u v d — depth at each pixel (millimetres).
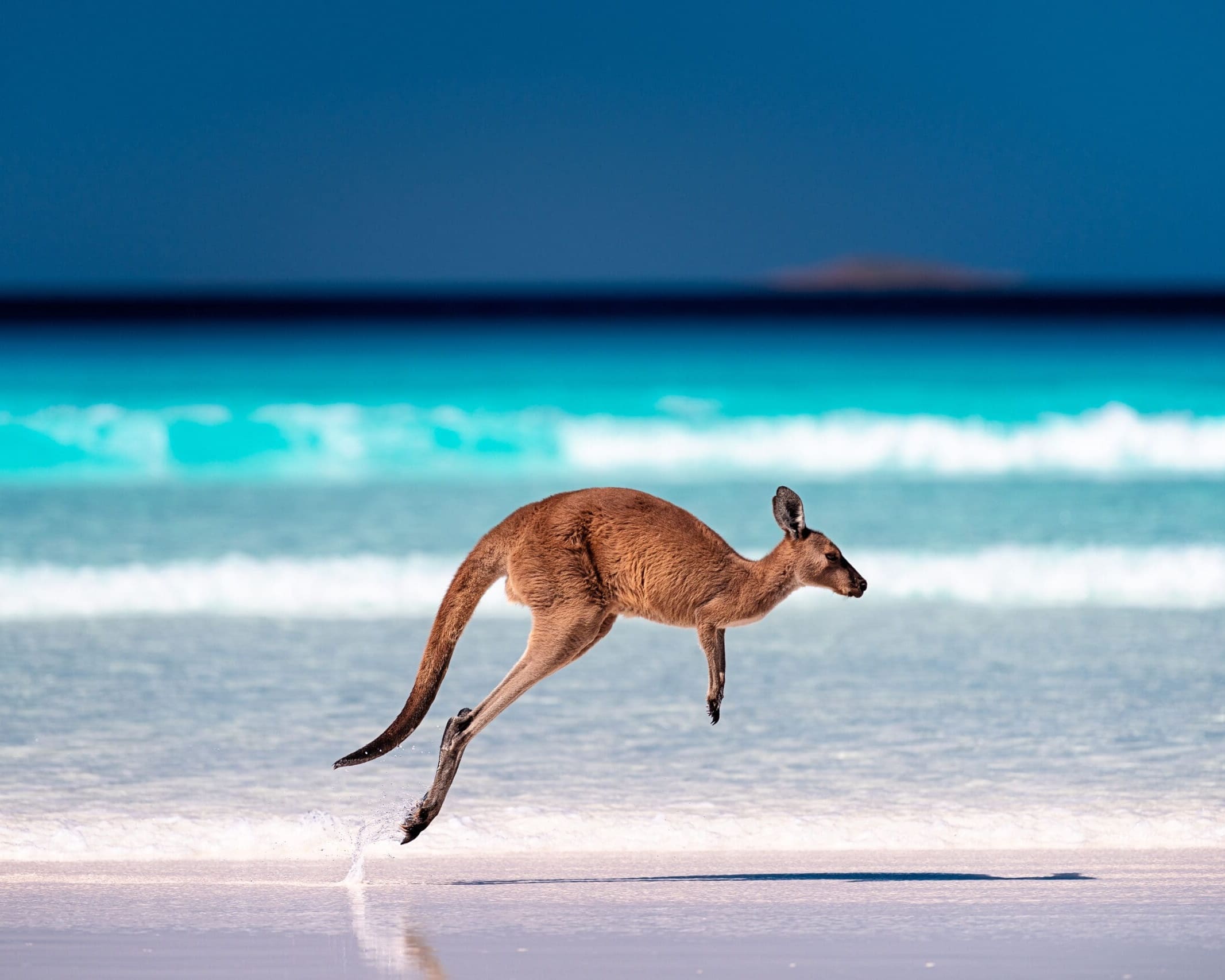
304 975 19328
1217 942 20688
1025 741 34812
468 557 26094
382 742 24703
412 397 88688
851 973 19406
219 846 26969
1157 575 53125
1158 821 28062
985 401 87375
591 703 38812
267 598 50375
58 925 21562
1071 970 19500
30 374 105562
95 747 34000
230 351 130625
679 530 25406
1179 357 120250
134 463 75562
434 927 21547
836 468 76750
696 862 26047
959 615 48875
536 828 28078
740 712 37719
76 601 49406
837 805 29672
